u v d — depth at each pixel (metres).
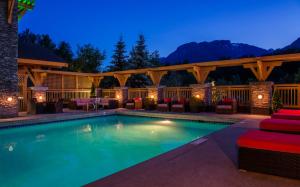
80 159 6.49
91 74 19.28
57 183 4.94
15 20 12.46
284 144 3.61
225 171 3.97
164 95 16.64
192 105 13.46
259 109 11.98
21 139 8.85
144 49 32.06
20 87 14.96
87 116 13.36
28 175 5.38
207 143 5.91
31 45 18.09
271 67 11.73
